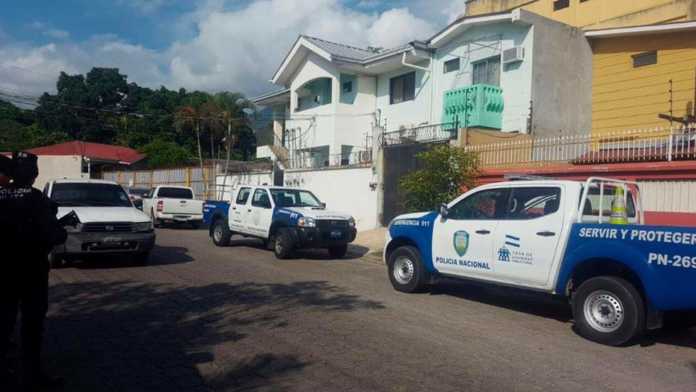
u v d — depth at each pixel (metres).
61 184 12.62
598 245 7.10
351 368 5.73
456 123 18.41
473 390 5.21
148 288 9.62
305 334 6.95
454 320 7.97
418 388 5.22
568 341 7.08
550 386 5.39
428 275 9.69
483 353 6.39
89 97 54.12
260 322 7.50
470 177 13.65
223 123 32.12
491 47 20.19
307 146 28.39
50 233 5.00
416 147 17.81
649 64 18.31
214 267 12.19
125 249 11.39
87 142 50.91
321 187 21.78
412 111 24.16
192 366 5.71
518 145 14.44
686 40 17.31
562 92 19.34
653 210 11.48
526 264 7.92
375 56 24.64
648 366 6.15
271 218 14.35
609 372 5.88
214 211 16.67
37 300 5.00
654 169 11.43
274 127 33.75
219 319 7.60
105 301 8.57
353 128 26.53
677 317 6.95
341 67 25.44
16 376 5.27
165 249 15.27
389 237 10.30
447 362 6.00
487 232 8.50
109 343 6.43
